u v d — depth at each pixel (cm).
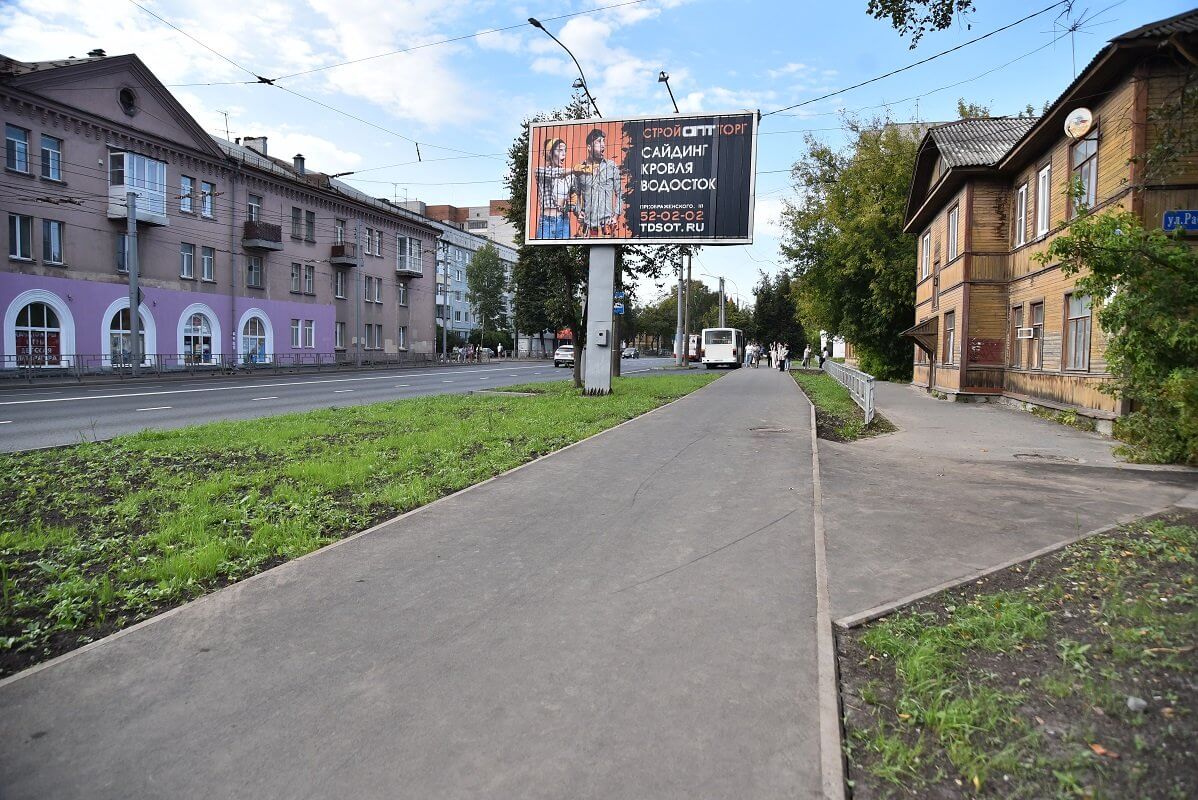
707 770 289
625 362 7194
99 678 367
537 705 341
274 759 298
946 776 285
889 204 3284
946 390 2220
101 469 909
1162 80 1256
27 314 2884
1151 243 930
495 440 1148
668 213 1905
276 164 4759
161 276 3450
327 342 4703
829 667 377
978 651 392
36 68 2938
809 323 4388
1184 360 957
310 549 582
